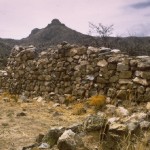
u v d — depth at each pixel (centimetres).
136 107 1062
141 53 2158
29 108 1239
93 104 1170
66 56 1451
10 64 1855
